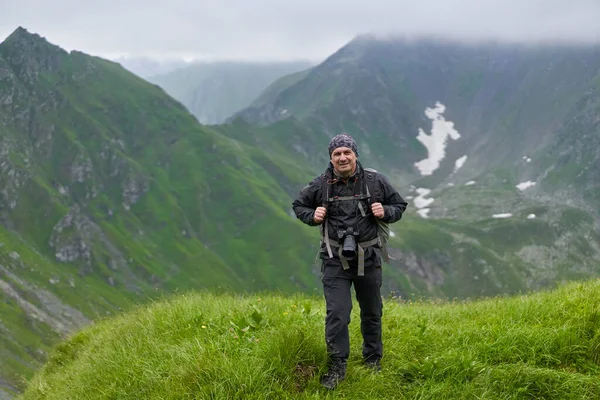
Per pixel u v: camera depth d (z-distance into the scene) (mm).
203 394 4758
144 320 6820
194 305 6859
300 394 4766
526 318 6133
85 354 7016
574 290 6754
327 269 4977
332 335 4910
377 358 5242
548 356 5297
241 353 5172
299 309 6480
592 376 5039
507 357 5340
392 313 6809
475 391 4859
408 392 4934
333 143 4914
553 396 4855
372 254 4914
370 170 5027
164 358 5445
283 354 5023
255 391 4746
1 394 22766
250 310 6379
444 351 5449
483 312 6801
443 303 8375
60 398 5859
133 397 5102
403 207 4949
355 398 4754
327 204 4945
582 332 5555
